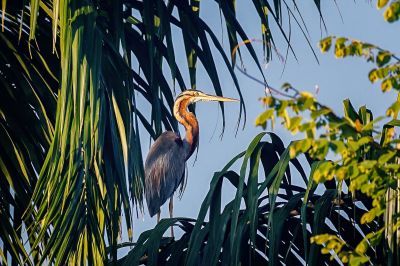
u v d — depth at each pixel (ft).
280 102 20.15
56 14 34.94
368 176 21.89
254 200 33.81
